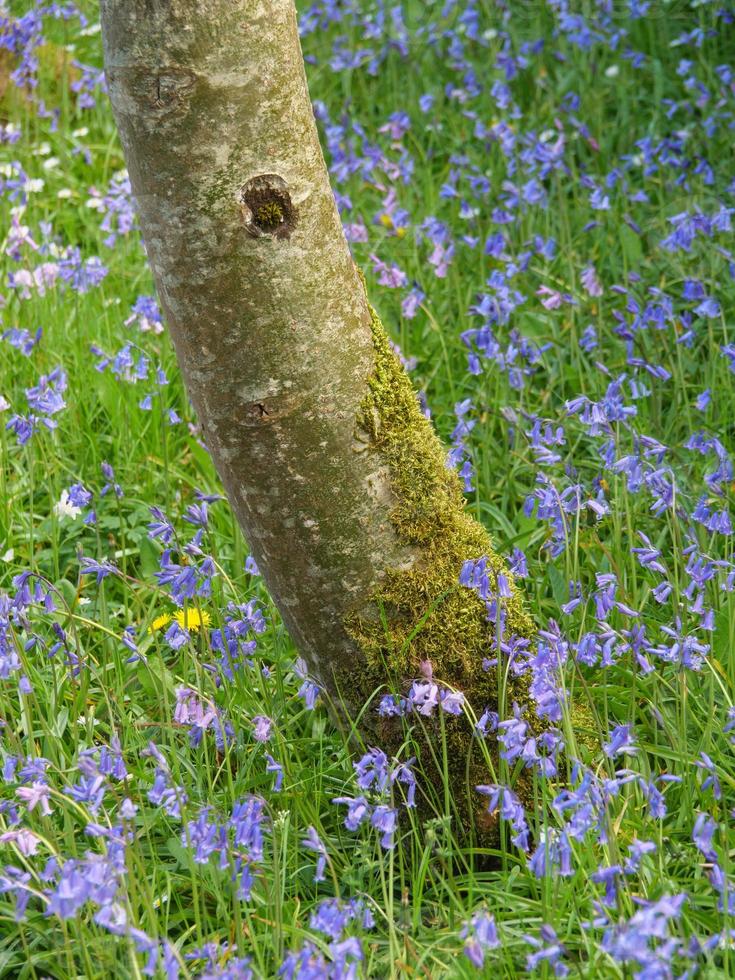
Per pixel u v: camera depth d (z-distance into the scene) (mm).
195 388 3094
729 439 4766
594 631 3803
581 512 4266
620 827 3178
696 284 4781
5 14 7328
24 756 3469
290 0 2914
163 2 2725
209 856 3016
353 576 3180
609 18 7793
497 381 5195
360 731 3369
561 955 2834
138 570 4578
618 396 3734
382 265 5094
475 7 8273
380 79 8062
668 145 6230
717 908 2805
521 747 2965
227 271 2924
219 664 3637
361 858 3053
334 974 2463
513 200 5918
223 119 2828
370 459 3125
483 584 3053
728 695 3496
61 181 7086
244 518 3205
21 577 3422
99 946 2867
